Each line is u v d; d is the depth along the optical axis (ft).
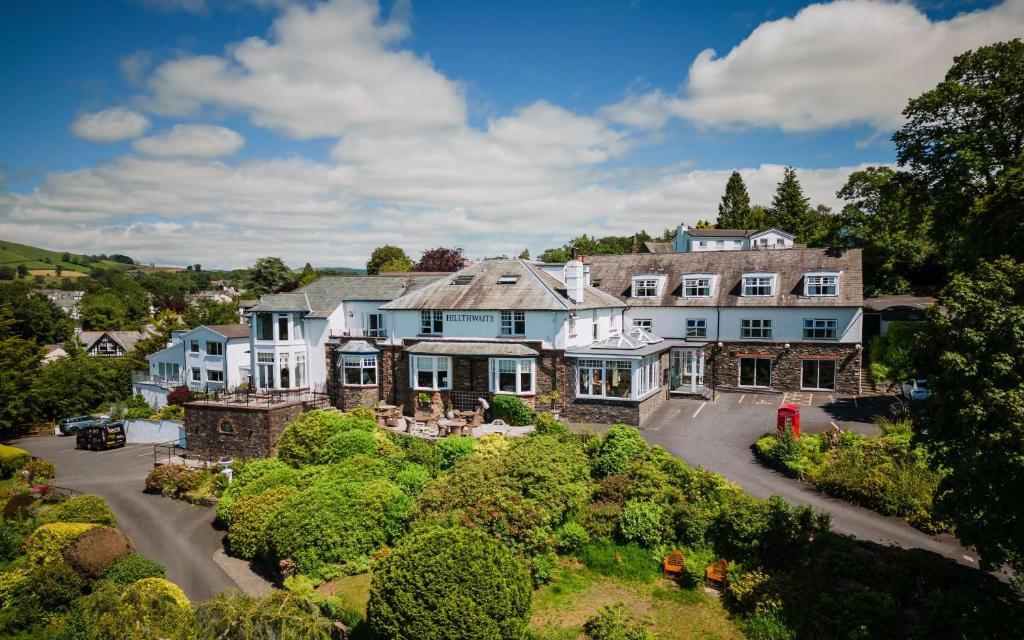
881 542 60.95
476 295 123.75
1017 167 84.38
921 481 68.59
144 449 135.33
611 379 108.99
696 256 150.61
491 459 78.02
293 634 48.73
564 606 57.98
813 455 81.87
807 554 57.67
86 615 55.06
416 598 46.85
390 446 93.97
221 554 77.51
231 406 113.60
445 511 68.08
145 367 191.83
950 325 48.47
